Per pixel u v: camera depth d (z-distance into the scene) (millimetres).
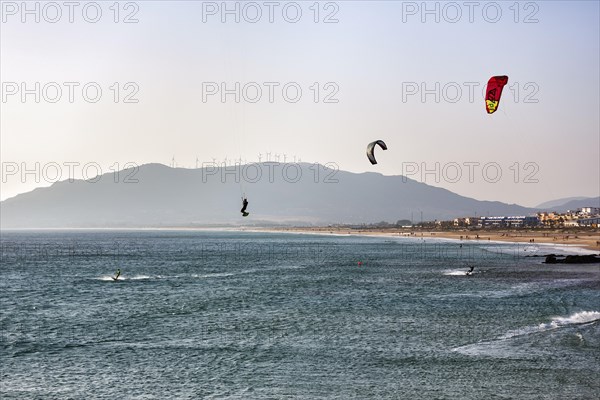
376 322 74625
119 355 59312
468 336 64250
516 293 101750
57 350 61969
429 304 90125
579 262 177125
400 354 56875
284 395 45750
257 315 82188
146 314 84875
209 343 63781
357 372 51188
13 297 109375
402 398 44344
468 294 102188
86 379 51188
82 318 82500
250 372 52062
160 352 60125
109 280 142125
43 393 47719
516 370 50156
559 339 60875
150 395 46812
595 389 45156
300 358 56344
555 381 47062
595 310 80188
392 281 130125
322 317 79438
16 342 66125
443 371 50625
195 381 49938
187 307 91438
